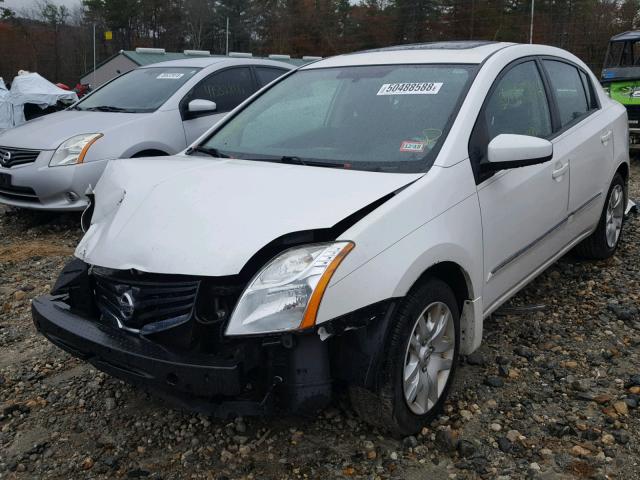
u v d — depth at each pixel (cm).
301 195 283
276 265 256
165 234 275
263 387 264
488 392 338
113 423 322
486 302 339
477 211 317
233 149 381
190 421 321
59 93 1350
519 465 280
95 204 332
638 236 600
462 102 337
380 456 288
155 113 700
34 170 644
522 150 315
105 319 294
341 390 291
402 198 283
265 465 285
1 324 450
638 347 387
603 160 470
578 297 461
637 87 1179
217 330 263
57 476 284
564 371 359
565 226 424
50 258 594
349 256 255
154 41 5409
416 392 291
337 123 365
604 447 290
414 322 280
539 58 421
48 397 349
